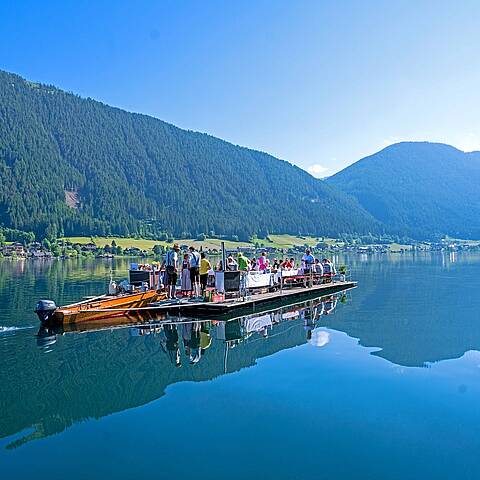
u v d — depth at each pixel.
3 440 7.43
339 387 9.66
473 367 11.10
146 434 7.57
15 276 49.12
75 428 7.82
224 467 6.56
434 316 18.94
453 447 7.09
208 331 15.79
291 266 30.09
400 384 9.83
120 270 64.44
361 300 24.89
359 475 6.36
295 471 6.45
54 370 10.97
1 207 169.00
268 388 9.62
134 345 13.59
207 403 8.84
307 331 15.67
